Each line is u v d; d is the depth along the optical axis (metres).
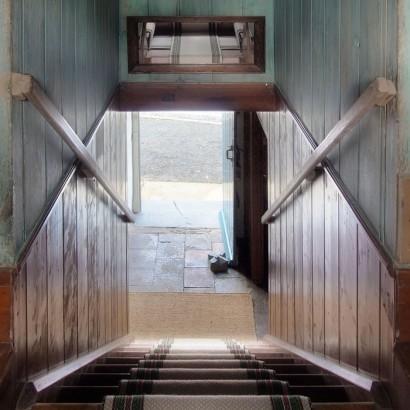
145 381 2.00
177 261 6.20
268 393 1.93
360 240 2.03
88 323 2.74
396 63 1.67
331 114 2.38
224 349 3.41
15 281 1.69
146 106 3.85
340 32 2.24
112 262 3.53
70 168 2.31
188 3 3.83
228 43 4.15
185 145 11.29
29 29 1.79
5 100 1.65
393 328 1.74
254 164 5.76
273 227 4.07
